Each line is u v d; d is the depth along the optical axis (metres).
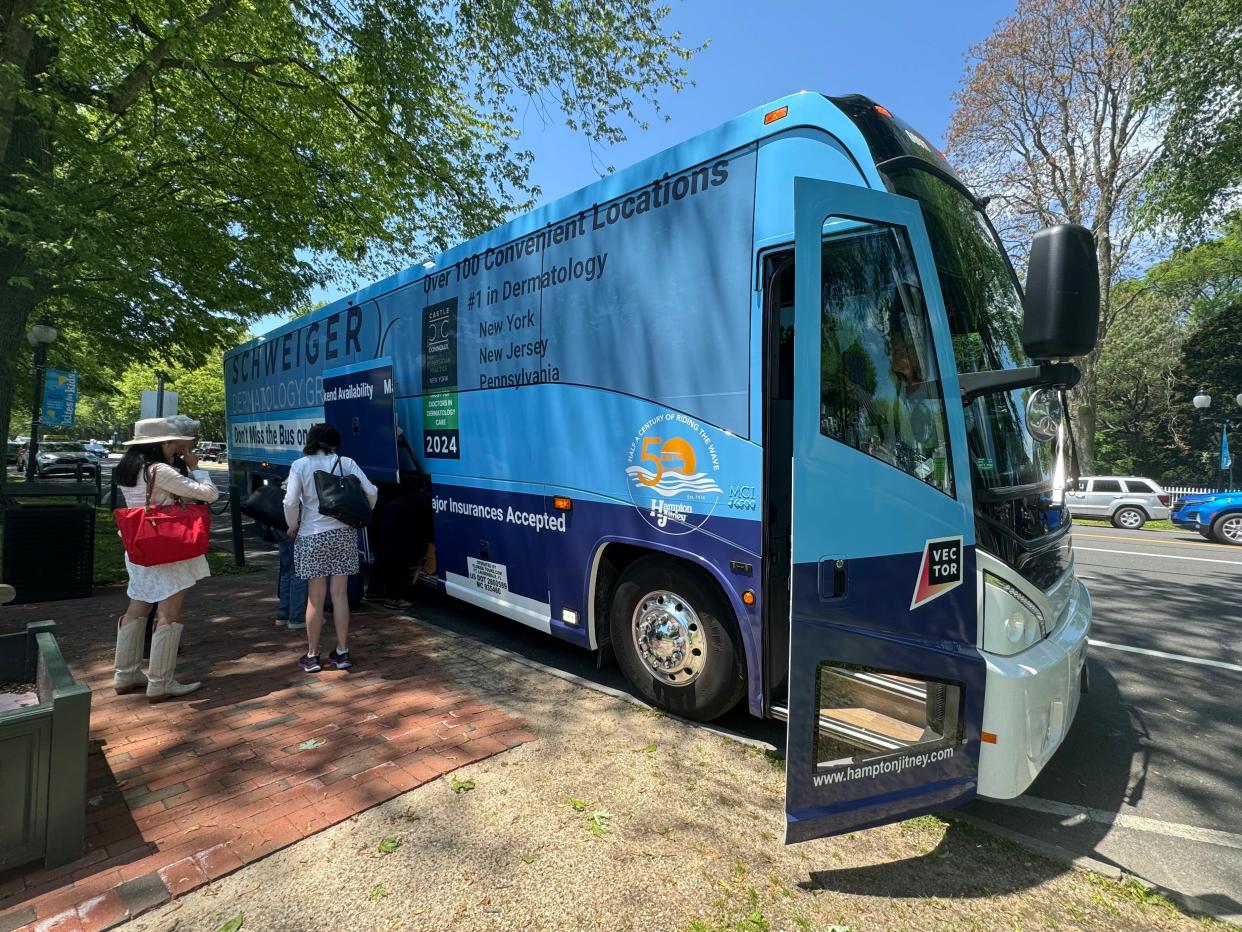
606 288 4.17
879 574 2.61
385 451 6.30
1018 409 3.37
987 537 2.88
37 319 13.81
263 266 12.28
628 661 4.19
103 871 2.52
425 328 6.12
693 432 3.63
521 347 4.89
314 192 11.91
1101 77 19.84
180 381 49.72
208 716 3.92
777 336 3.35
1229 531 13.95
